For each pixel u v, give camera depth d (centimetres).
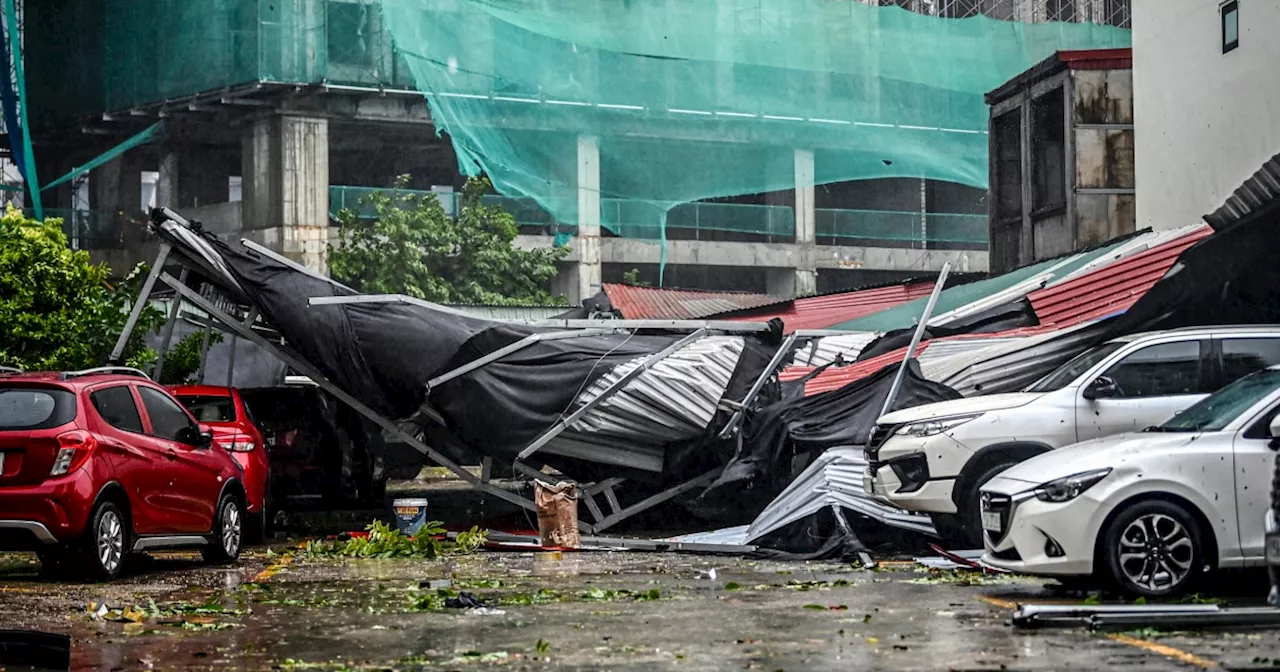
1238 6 2055
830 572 1259
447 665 738
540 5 4178
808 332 1814
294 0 4100
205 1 4119
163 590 1138
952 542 1399
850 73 4369
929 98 4378
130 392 1291
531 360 1680
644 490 1816
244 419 1680
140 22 4316
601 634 843
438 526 1531
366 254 3994
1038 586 1091
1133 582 966
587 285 4503
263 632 875
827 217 4844
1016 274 2242
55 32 4591
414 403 1664
